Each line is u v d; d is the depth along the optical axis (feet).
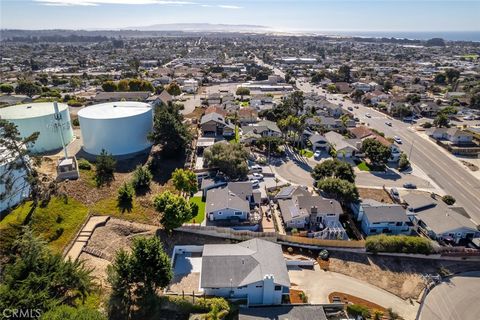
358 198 173.68
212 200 162.50
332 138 265.75
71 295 96.22
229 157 190.49
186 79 526.57
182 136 217.15
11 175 134.62
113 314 97.60
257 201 168.96
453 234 150.41
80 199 148.36
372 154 227.81
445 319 113.60
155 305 101.71
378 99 411.34
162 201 138.62
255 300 112.47
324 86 515.91
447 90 471.62
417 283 128.98
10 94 412.77
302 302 115.85
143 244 104.83
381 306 116.88
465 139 268.82
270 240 143.54
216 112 308.40
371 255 141.38
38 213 130.11
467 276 134.21
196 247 135.54
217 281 110.52
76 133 250.57
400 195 190.70
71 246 121.49
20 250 104.83
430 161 241.35
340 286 124.77
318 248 143.23
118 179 177.06
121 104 245.45
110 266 106.11
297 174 214.69
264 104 380.99
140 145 222.07
